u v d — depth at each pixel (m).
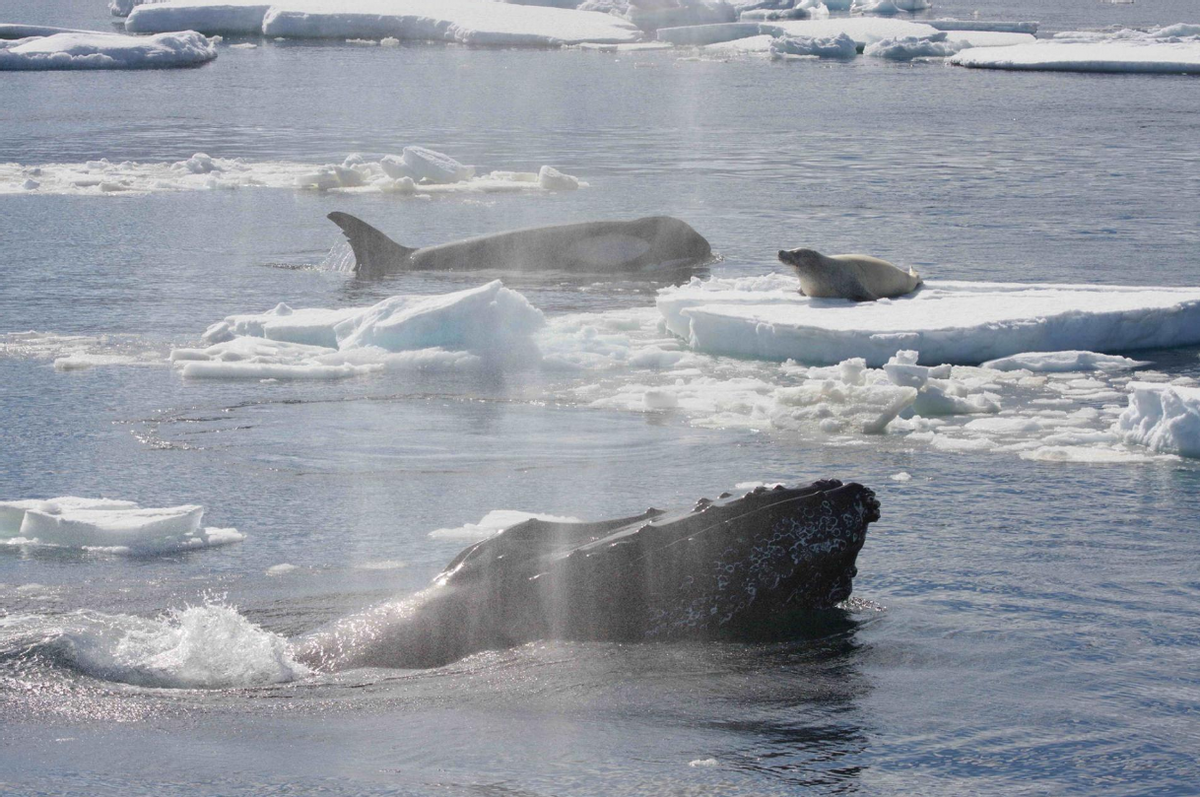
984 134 139.62
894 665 22.30
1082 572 28.28
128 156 122.06
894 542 30.73
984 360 53.22
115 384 49.19
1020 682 21.64
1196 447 39.62
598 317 62.50
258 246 80.62
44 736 19.39
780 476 37.66
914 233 81.94
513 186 105.94
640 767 18.14
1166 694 21.20
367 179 110.62
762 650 22.73
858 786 17.73
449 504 34.91
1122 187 101.12
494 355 53.66
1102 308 55.41
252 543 31.56
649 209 93.81
